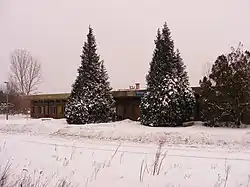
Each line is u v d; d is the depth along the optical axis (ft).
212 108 82.23
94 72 102.58
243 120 83.82
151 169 28.78
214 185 23.77
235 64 79.87
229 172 27.96
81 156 35.91
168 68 87.71
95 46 106.32
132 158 34.94
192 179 25.36
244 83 77.71
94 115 98.17
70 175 26.43
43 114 150.51
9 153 38.32
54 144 48.83
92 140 64.13
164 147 51.08
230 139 60.70
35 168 29.53
